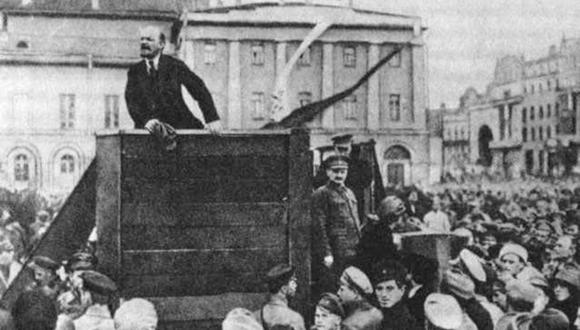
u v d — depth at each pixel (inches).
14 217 500.7
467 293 362.6
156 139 289.9
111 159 288.0
